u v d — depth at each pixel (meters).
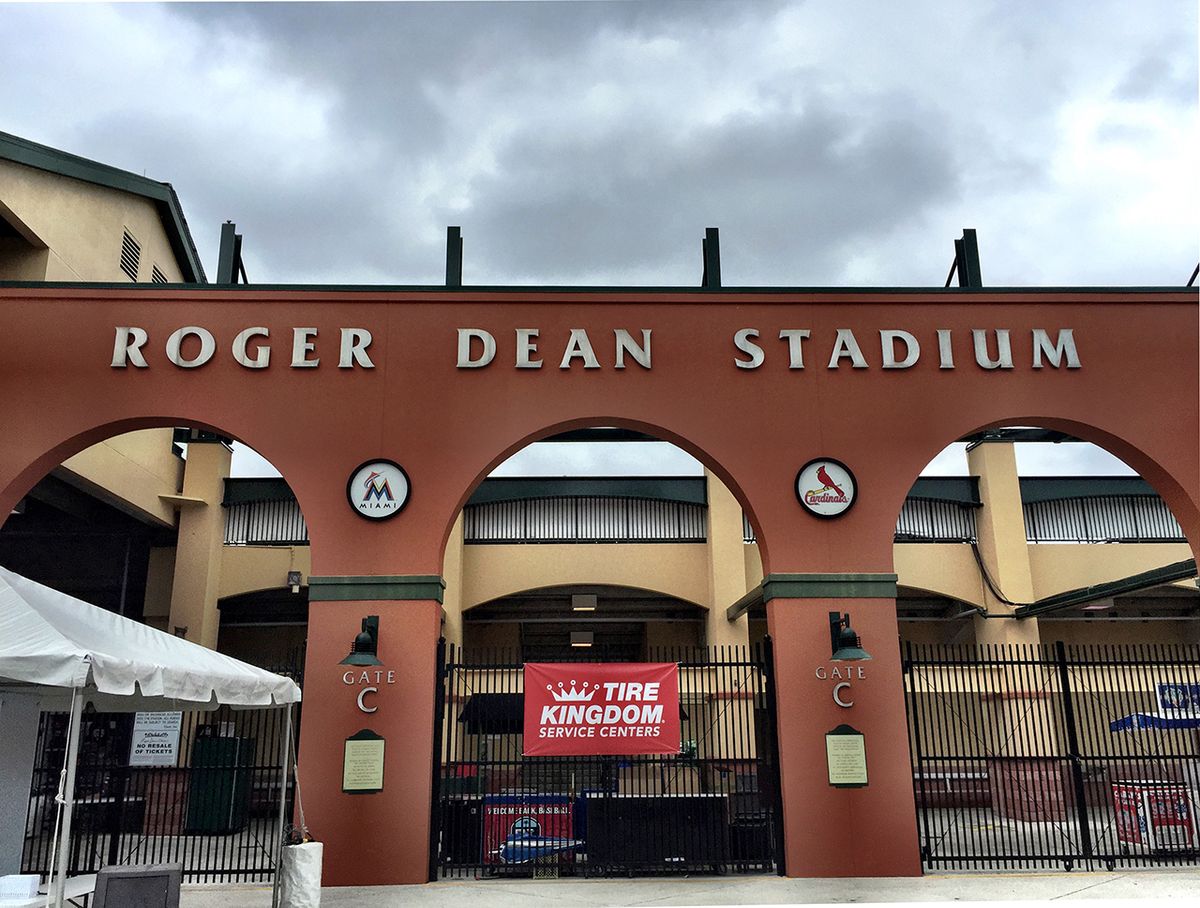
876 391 11.57
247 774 14.62
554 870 10.60
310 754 10.20
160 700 9.30
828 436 11.42
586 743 10.41
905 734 10.55
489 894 9.47
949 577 18.95
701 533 18.88
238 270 12.73
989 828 14.45
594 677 10.55
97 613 7.95
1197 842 11.66
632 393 11.45
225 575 17.91
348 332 11.45
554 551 18.59
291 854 8.65
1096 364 11.74
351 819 10.05
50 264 13.46
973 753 17.59
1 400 11.03
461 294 11.66
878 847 10.23
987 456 19.30
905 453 11.40
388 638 10.55
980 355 11.66
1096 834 13.69
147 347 11.33
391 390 11.32
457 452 11.18
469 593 18.34
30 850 11.66
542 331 11.62
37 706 9.10
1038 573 19.03
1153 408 11.66
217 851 12.44
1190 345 11.86
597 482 18.86
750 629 20.86
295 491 10.97
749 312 11.78
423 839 10.04
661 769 13.94
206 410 11.16
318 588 10.68
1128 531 19.39
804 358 11.66
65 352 11.23
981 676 17.44
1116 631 20.70
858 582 10.98
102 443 14.50
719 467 11.42
